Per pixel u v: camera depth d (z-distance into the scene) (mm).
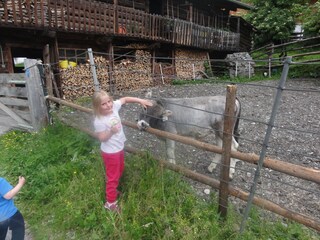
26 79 5156
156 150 4551
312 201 3254
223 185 2686
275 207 2381
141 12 11211
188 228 2525
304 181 3697
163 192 2918
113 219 2693
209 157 4457
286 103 8305
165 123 3512
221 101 3736
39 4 8070
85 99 8094
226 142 2545
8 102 5867
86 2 9055
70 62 9328
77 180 3379
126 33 10688
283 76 2062
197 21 17438
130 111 7219
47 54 8477
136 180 3141
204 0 17094
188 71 15109
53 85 8164
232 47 18500
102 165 3494
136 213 2754
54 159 4047
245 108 7883
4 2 7008
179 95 9789
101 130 2670
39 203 3234
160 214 2693
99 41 10352
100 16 9562
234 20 21125
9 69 8156
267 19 19797
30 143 4805
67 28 8625
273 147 4965
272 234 2598
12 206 2355
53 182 3523
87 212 2961
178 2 15406
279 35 19766
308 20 18141
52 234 2770
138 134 5500
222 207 2770
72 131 4723
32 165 3965
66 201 3092
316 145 4996
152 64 12914
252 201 2518
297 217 2260
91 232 2729
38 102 5258
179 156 4418
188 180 3688
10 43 8086
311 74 12953
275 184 3633
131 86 11367
